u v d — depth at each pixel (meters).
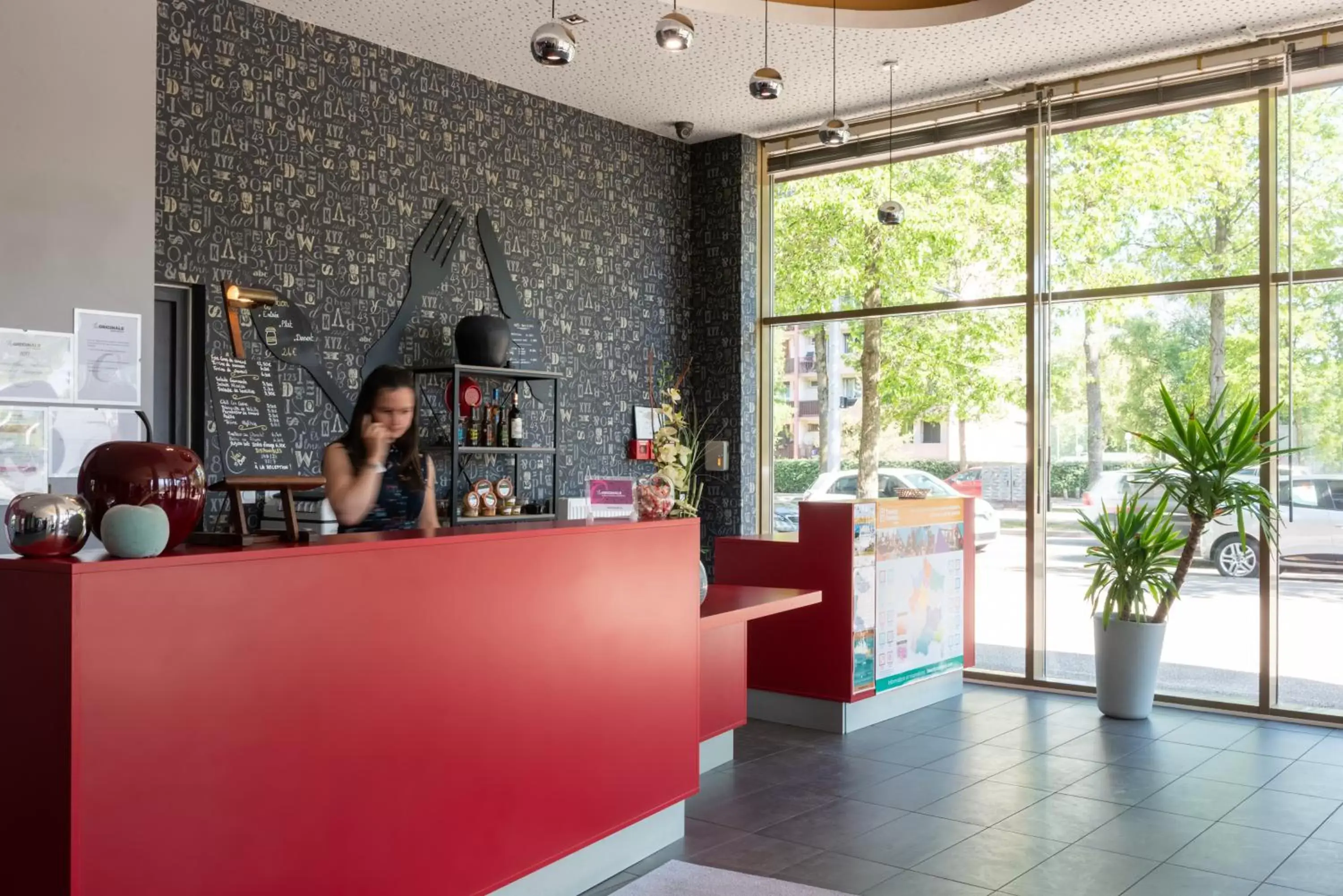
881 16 5.97
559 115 7.57
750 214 8.45
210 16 5.59
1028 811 4.66
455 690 3.17
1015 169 7.42
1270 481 6.49
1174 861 4.05
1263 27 6.24
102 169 4.44
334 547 2.78
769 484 8.60
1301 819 4.55
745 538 6.45
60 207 4.31
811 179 8.40
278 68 5.89
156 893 2.34
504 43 6.38
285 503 2.85
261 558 2.59
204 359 5.54
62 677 2.20
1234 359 6.64
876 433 8.08
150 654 2.33
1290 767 5.36
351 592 2.83
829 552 6.06
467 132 6.93
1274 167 6.50
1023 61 6.78
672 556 4.23
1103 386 7.10
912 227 7.89
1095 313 7.14
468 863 3.21
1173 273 6.86
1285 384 6.49
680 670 4.28
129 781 2.29
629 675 3.96
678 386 8.49
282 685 2.64
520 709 3.43
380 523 6.17
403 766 2.99
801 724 6.21
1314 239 6.38
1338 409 6.32
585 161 7.76
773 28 6.14
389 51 6.47
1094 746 5.77
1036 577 7.32
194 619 2.43
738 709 5.41
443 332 6.77
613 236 7.96
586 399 7.75
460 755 3.19
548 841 3.54
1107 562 6.47
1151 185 6.92
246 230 5.73
